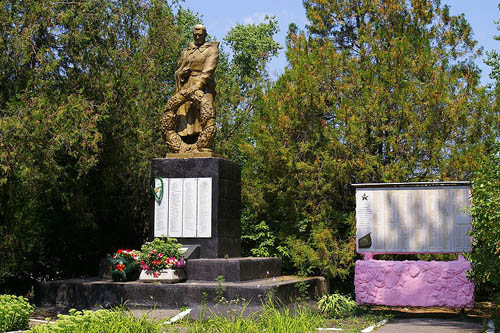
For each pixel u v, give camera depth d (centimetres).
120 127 1734
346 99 1561
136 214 1881
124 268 1240
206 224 1319
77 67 1548
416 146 1513
